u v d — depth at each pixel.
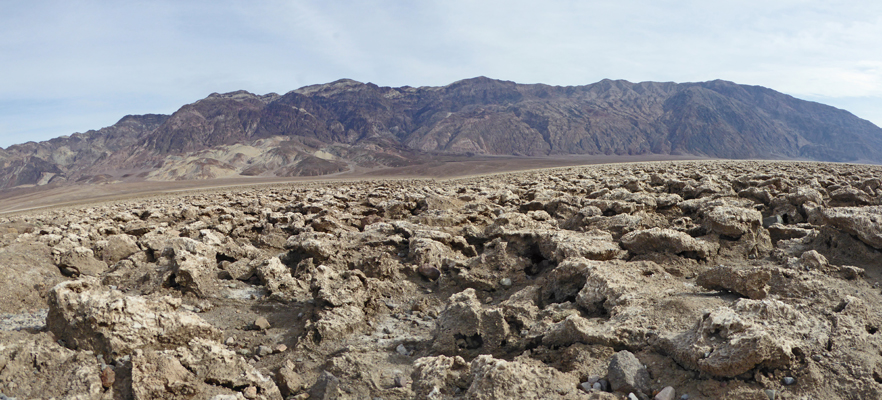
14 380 5.80
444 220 15.45
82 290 7.25
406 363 7.36
